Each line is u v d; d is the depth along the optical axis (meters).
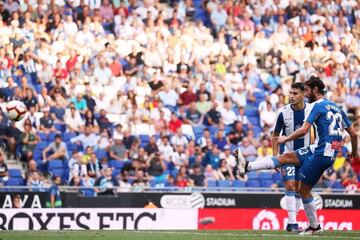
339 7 61.00
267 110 50.81
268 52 55.06
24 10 49.75
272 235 24.88
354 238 23.53
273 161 25.62
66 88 46.69
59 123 44.81
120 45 51.16
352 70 57.41
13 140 42.72
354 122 51.66
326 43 58.47
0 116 43.16
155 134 46.72
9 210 33.91
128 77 49.50
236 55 54.00
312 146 25.31
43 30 49.25
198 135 47.56
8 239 22.73
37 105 44.53
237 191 38.94
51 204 35.62
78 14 51.62
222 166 44.34
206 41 54.00
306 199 25.81
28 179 40.09
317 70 55.88
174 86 49.62
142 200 36.88
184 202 37.41
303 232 26.31
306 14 59.09
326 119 25.11
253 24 57.00
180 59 51.72
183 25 54.88
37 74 46.84
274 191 42.78
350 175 46.22
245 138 47.00
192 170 43.16
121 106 47.53
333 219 39.03
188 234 25.25
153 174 42.78
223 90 50.22
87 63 48.91
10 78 45.06
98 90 48.12
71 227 34.78
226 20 56.38
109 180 40.72
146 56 50.91
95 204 36.06
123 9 53.31
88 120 45.16
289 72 54.72
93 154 41.84
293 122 28.34
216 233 26.23
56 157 42.56
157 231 27.70
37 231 26.86
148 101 48.06
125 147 44.12
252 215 37.94
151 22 53.19
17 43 47.56
